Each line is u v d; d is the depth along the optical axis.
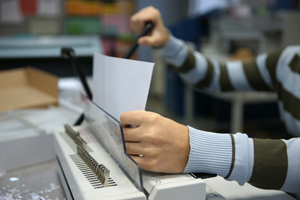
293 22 1.46
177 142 0.36
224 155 0.37
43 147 0.57
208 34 2.71
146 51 3.64
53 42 1.88
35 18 2.49
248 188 0.44
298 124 0.58
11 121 0.66
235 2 2.37
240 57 1.77
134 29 0.79
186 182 0.34
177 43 0.80
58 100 0.78
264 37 1.58
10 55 1.68
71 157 0.42
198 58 0.83
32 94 0.84
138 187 0.32
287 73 0.64
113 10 2.83
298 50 0.63
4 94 0.84
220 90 0.84
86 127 0.54
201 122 2.55
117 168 0.38
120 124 0.33
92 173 0.36
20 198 0.43
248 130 2.10
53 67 1.74
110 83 0.42
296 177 0.37
